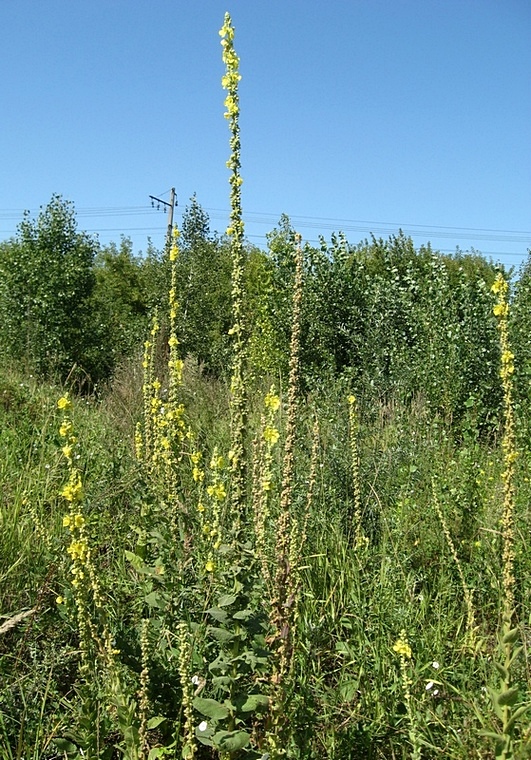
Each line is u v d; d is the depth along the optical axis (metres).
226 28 3.30
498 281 3.29
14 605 4.47
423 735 3.43
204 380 13.38
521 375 11.39
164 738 3.50
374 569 5.04
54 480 6.55
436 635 4.27
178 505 4.49
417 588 5.10
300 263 3.14
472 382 12.01
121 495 5.96
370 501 6.36
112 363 20.56
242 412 3.23
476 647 4.07
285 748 3.17
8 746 3.30
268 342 14.64
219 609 3.06
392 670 3.91
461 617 4.55
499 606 4.38
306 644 4.11
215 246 23.83
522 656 3.78
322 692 3.84
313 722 3.50
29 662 4.07
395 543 5.55
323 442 7.10
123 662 3.60
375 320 14.47
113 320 23.05
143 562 4.40
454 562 5.28
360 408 11.00
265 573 3.82
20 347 18.30
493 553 5.12
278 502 4.79
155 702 3.52
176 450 4.51
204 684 3.37
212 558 3.80
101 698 3.40
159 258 23.73
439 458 7.89
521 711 2.84
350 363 14.34
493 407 11.78
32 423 9.19
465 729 3.44
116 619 4.29
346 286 15.16
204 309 20.83
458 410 11.66
